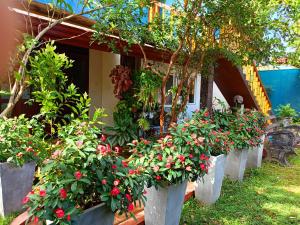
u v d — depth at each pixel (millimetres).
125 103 6289
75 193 1889
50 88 3279
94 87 7465
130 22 4086
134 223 2898
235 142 4473
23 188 3023
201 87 9758
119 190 2016
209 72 5941
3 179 2830
